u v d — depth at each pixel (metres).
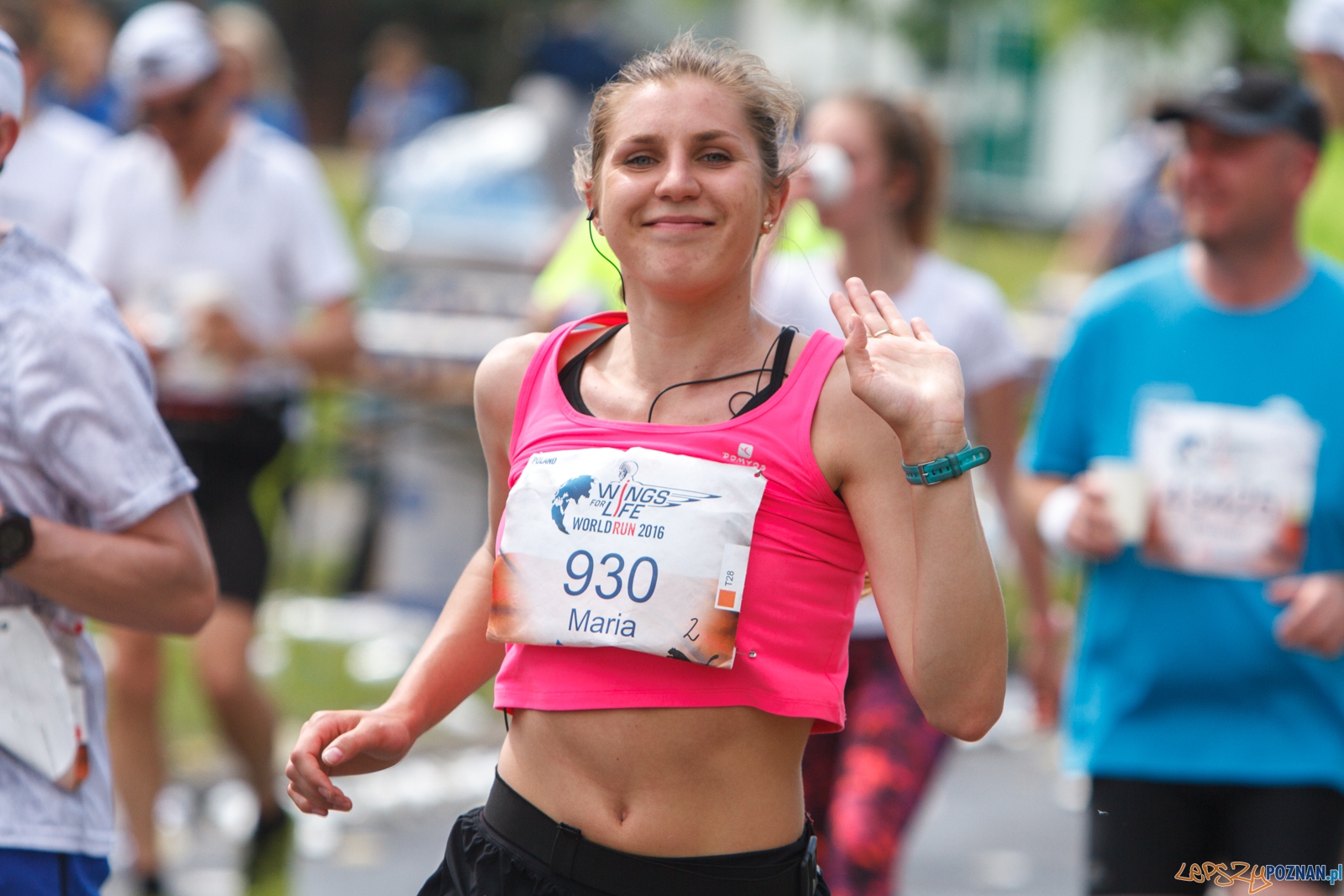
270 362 20.25
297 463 30.48
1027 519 14.57
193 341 19.08
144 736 18.20
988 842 21.66
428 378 27.34
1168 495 13.29
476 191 32.59
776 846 8.42
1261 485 13.10
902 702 14.27
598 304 19.09
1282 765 12.80
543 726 8.53
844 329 8.10
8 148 10.75
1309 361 13.17
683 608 8.08
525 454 8.69
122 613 10.02
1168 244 28.42
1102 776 13.40
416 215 32.69
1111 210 30.19
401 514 29.59
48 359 9.80
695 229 8.26
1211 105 13.11
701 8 75.69
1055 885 20.11
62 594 9.80
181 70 19.53
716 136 8.27
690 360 8.53
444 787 22.67
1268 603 12.97
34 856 9.61
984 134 82.88
